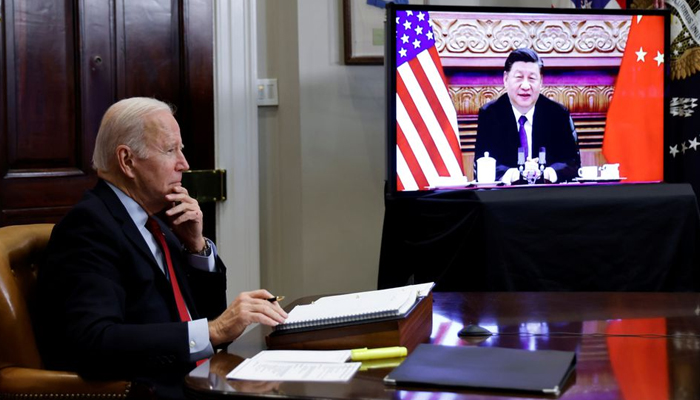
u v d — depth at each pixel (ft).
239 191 11.53
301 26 11.58
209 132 11.37
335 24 11.69
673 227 9.95
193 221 6.86
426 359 4.71
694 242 10.04
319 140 11.76
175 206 6.81
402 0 11.89
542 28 10.37
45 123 10.49
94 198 6.29
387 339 5.18
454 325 5.80
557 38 10.42
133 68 10.96
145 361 5.53
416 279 10.09
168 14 11.10
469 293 7.09
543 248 9.69
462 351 4.86
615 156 10.67
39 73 10.43
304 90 11.64
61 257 5.94
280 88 11.76
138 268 6.15
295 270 11.93
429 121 10.15
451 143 10.22
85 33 10.64
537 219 9.66
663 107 10.71
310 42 11.63
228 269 11.55
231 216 11.53
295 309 5.96
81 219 6.08
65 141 10.61
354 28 11.69
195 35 11.21
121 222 6.24
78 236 5.99
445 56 10.16
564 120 10.52
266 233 11.95
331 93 11.75
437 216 9.88
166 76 11.14
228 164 11.45
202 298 7.07
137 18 10.95
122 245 6.12
